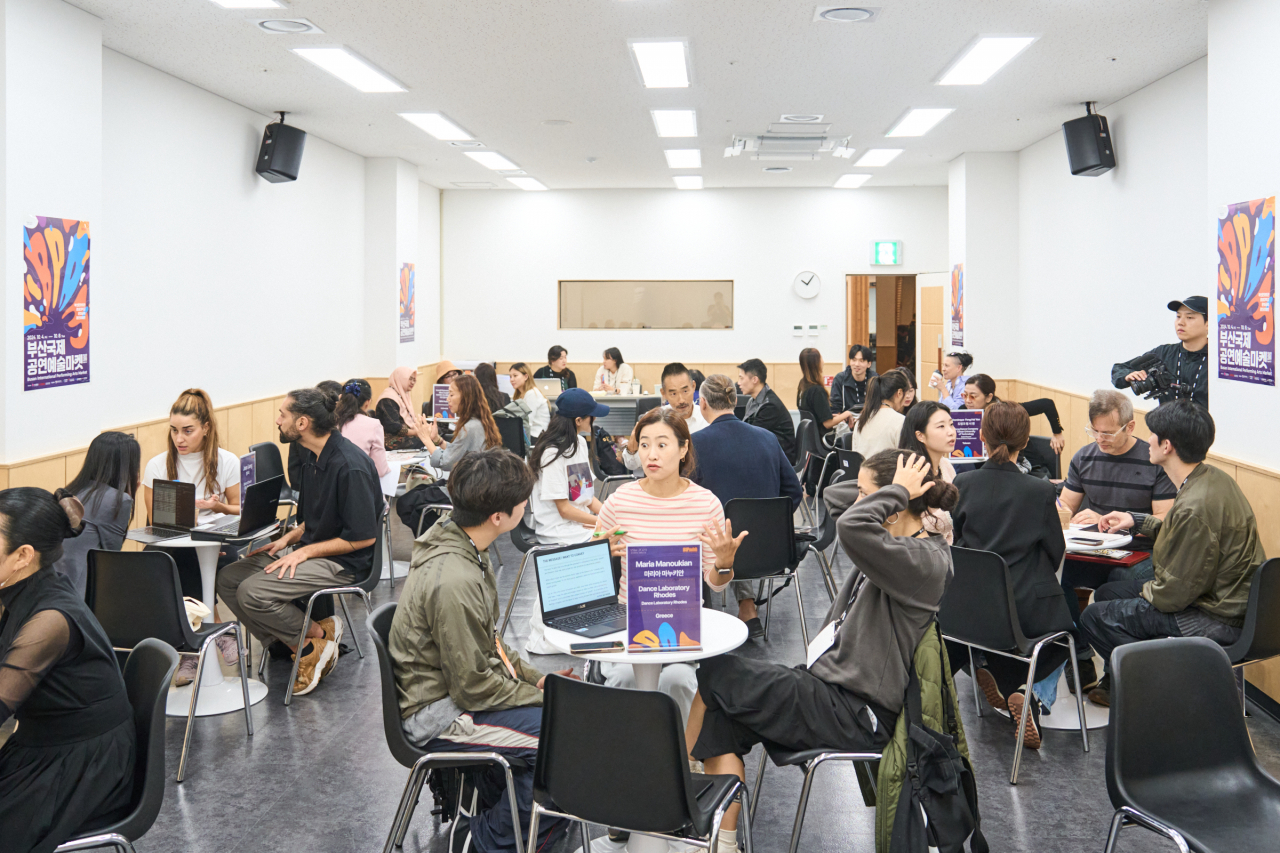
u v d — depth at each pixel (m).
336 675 4.96
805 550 5.42
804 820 3.49
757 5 5.57
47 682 2.44
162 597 3.87
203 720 4.37
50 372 5.36
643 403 10.25
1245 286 4.88
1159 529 4.18
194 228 7.63
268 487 4.62
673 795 2.29
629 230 13.80
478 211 13.88
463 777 3.04
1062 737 4.18
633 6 5.60
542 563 3.18
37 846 2.38
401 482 7.50
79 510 2.60
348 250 10.89
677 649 2.85
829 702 2.79
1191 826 2.46
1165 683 2.62
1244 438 4.91
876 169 11.85
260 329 8.83
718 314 13.84
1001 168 10.65
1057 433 7.57
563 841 3.29
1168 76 7.17
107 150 6.50
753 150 10.05
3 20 4.94
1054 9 5.65
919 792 2.61
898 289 13.88
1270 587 3.54
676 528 3.94
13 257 5.03
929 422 4.06
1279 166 4.58
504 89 7.64
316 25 5.97
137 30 6.07
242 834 3.36
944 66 6.94
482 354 14.01
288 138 8.49
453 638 2.83
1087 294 8.79
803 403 8.99
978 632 3.79
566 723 2.41
